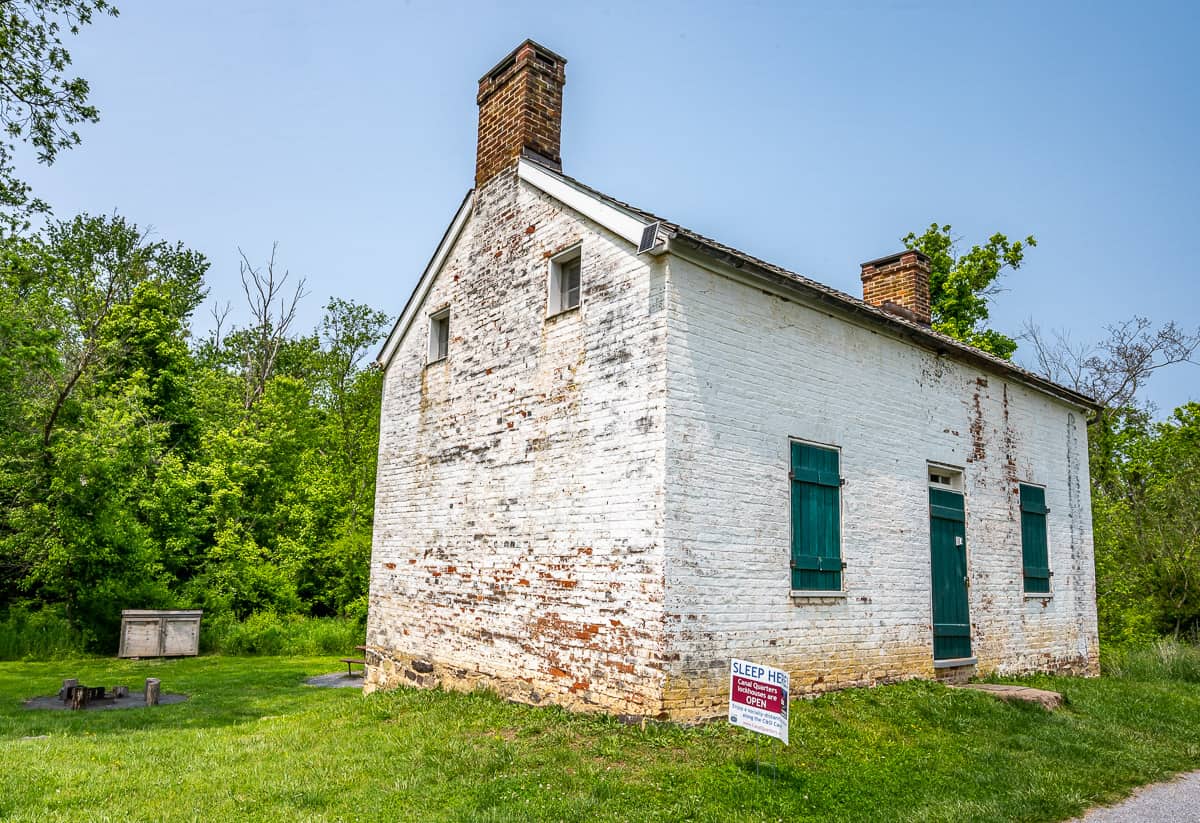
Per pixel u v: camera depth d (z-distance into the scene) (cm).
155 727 1120
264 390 3472
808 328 1030
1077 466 1532
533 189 1106
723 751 740
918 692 1000
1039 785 724
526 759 738
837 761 745
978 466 1287
